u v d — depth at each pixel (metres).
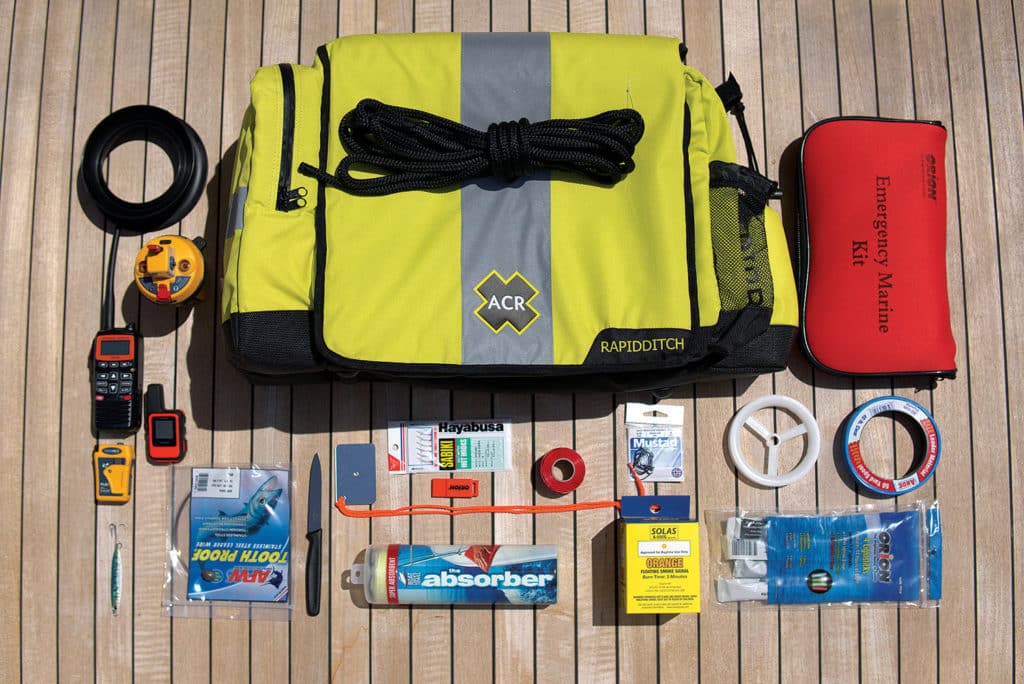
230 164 1.37
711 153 1.25
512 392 1.27
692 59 1.41
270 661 1.30
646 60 1.19
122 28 1.41
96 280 1.36
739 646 1.32
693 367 1.19
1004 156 1.42
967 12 1.43
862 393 1.36
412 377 1.22
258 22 1.40
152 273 1.22
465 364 1.11
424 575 1.25
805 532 1.31
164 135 1.32
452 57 1.18
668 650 1.31
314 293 1.12
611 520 1.32
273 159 1.14
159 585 1.31
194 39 1.40
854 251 1.29
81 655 1.31
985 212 1.40
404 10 1.41
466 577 1.25
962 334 1.38
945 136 1.34
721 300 1.19
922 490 1.35
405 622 1.31
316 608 1.29
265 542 1.31
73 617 1.32
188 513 1.32
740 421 1.31
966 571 1.34
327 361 1.12
